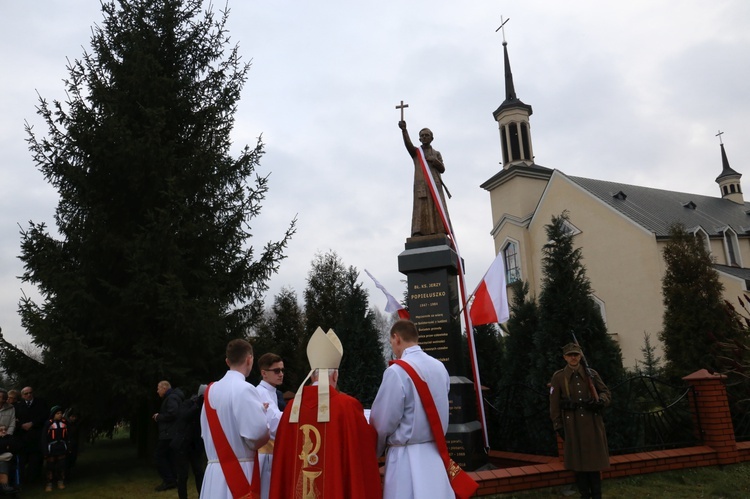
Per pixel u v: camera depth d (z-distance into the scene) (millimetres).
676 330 13430
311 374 3877
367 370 12227
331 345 3885
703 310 12961
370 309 12906
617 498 6520
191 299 10961
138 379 10461
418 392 3943
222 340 11789
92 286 11070
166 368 10383
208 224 11805
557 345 8672
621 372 8602
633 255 27328
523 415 9219
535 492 6691
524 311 10484
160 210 10727
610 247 28484
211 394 3969
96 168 11375
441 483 3834
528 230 34312
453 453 7793
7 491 8375
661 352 25375
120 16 12734
